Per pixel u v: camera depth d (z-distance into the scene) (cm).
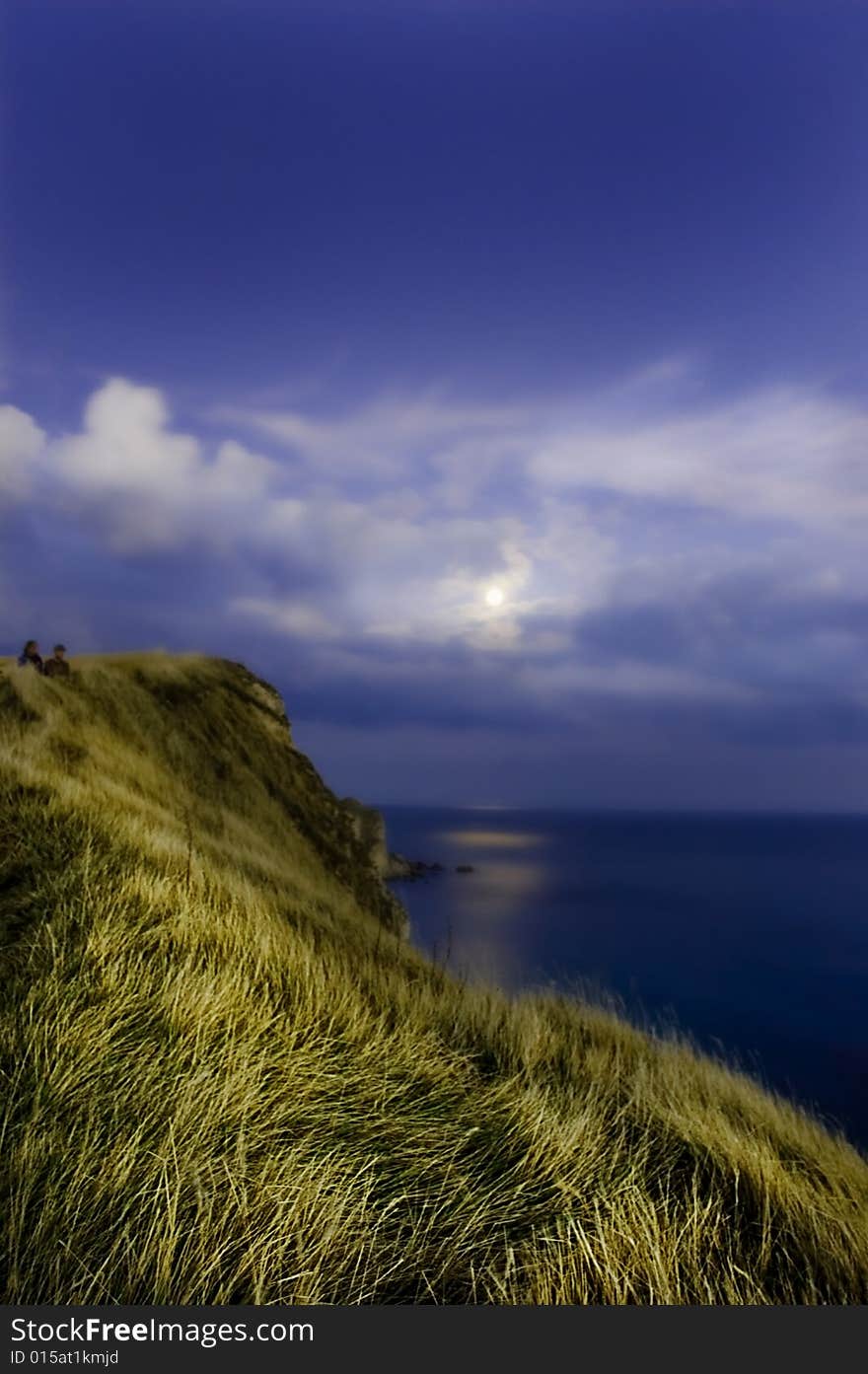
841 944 6869
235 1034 421
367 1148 363
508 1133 402
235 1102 360
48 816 686
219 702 2138
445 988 668
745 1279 316
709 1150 424
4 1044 364
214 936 545
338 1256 296
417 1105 411
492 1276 295
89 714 1447
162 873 647
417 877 12044
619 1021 710
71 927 499
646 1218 329
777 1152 475
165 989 439
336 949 686
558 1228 324
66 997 411
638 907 9019
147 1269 274
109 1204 289
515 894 10206
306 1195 311
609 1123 440
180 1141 327
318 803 2161
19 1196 282
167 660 2178
